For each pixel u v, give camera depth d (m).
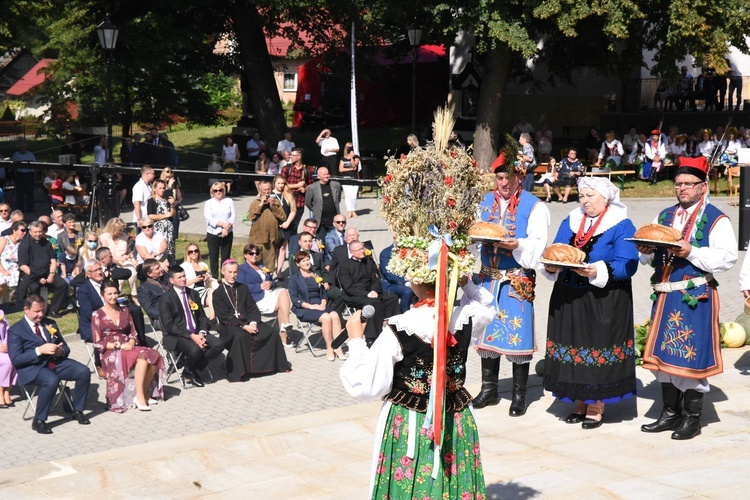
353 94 23.17
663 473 6.04
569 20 22.09
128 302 10.09
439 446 4.11
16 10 29.92
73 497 6.02
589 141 27.80
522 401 7.54
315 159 31.94
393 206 4.39
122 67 27.75
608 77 30.19
